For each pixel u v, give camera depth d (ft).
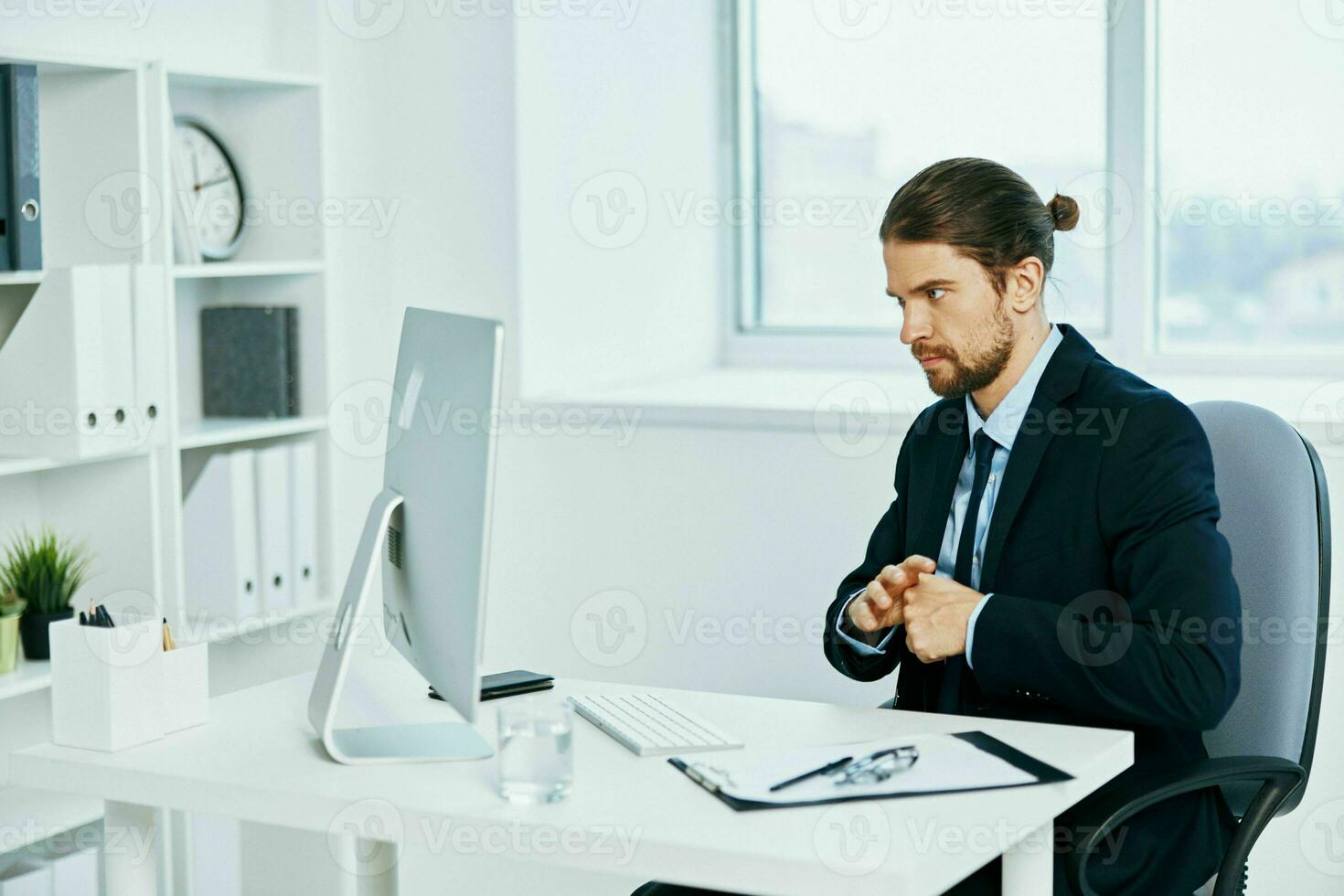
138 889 5.33
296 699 5.72
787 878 3.97
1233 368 9.84
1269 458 5.80
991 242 5.57
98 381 7.74
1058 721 5.55
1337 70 9.48
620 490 9.89
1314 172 9.61
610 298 10.91
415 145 10.23
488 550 4.52
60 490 8.57
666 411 9.64
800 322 11.73
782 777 4.58
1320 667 5.74
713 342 11.89
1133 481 5.42
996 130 10.68
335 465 10.23
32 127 7.52
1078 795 4.62
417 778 4.73
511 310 10.06
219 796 4.74
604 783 4.65
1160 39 9.88
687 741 4.99
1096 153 10.33
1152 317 10.12
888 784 4.51
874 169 11.27
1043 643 5.20
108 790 4.91
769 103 11.60
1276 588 5.67
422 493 4.97
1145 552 5.32
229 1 9.75
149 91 8.36
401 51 10.19
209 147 9.52
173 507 8.59
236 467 9.15
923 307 5.69
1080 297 10.34
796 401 9.53
